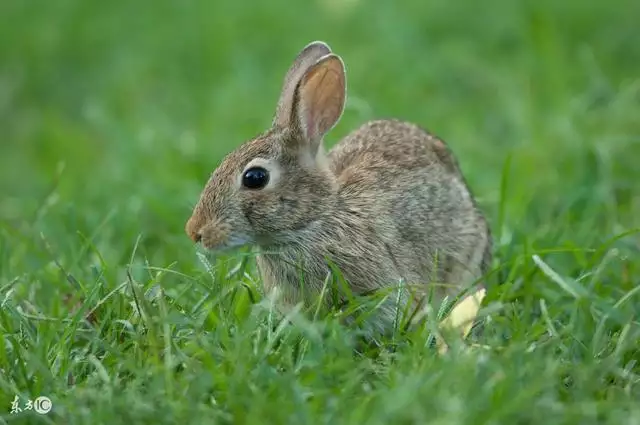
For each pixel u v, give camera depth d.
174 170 15.20
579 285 9.95
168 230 13.47
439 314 9.80
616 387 8.83
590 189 13.36
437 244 11.36
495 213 13.36
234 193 10.52
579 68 17.69
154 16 21.69
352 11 20.38
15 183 16.72
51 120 18.27
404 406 7.93
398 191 11.12
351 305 9.85
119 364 9.06
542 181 14.05
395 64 18.25
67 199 14.50
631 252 11.72
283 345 9.18
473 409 7.89
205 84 19.06
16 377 9.10
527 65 17.20
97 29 21.56
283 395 8.39
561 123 15.08
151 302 9.98
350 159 11.66
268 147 10.67
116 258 12.34
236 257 10.73
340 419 8.01
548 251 10.93
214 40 19.95
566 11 20.05
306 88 10.89
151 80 19.42
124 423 8.29
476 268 11.79
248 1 21.50
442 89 17.88
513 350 8.75
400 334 9.73
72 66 20.78
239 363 8.73
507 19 19.88
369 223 10.76
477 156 15.30
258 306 9.60
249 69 18.25
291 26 20.52
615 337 9.82
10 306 10.00
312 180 10.70
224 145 15.70
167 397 8.45
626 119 14.96
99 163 16.97
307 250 10.66
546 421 8.07
